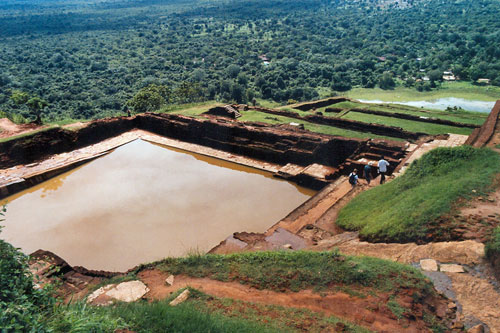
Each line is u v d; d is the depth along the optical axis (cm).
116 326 529
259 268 988
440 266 891
